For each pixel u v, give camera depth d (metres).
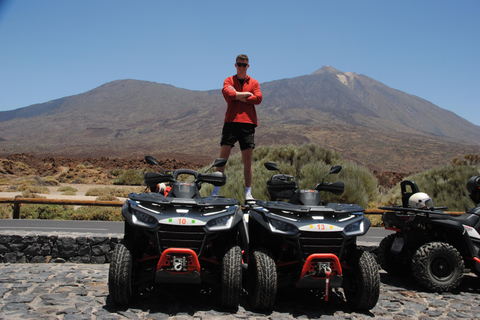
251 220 6.18
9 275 6.42
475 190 7.61
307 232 5.40
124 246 5.25
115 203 16.11
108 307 5.15
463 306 5.89
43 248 7.56
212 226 5.32
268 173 17.45
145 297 5.66
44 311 4.88
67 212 19.25
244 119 7.45
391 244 7.58
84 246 7.61
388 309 5.64
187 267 5.11
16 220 17.00
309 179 17.44
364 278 5.38
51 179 60.62
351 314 5.39
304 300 5.95
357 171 19.84
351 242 5.65
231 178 17.64
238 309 5.37
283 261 5.83
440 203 19.19
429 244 6.65
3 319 4.57
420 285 7.01
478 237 7.05
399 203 19.23
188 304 5.45
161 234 5.23
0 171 70.25
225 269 5.22
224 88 7.43
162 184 7.37
